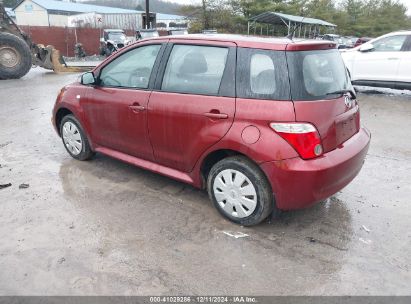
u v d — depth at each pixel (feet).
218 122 11.07
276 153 10.16
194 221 11.89
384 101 31.37
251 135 10.48
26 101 30.30
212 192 12.01
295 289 9.09
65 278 9.36
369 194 13.94
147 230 11.40
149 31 74.54
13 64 42.16
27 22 176.04
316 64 10.84
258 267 9.80
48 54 48.47
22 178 15.01
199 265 9.86
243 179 11.10
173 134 12.30
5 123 23.36
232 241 10.87
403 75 31.55
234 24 117.19
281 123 10.08
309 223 11.87
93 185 14.39
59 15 177.06
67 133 16.67
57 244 10.68
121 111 13.73
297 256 10.25
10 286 9.11
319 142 10.23
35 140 19.95
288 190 10.36
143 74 13.28
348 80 12.33
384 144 19.84
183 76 12.13
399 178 15.44
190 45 12.14
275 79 10.31
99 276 9.43
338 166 10.52
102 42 89.40
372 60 32.99
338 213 12.50
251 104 10.53
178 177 12.85
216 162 12.23
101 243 10.74
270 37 11.82
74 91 15.84
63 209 12.58
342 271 9.70
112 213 12.35
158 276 9.46
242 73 10.84
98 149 15.62
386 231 11.49
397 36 32.09
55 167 16.14
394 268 9.82
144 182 14.66
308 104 10.12
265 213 11.07
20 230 11.34
